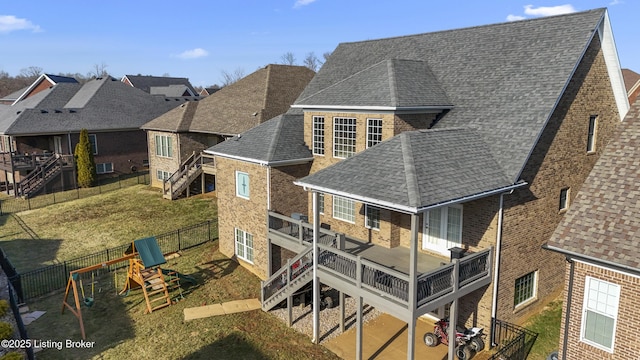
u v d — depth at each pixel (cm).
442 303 1334
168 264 2281
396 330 1647
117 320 1762
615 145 1291
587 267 1133
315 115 2059
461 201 1269
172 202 3347
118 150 4384
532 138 1480
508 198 1473
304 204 2142
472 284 1418
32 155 3759
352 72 2367
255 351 1529
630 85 4522
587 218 1174
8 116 4212
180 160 3641
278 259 2066
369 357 1484
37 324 1742
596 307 1134
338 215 1995
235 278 2119
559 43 1731
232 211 2280
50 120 4031
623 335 1087
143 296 1956
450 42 2161
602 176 1243
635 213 1120
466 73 1922
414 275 1234
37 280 2128
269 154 2005
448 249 1545
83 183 3906
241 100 3497
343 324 1641
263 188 2036
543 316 1680
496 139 1566
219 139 3731
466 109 1766
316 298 1567
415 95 1781
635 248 1052
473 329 1483
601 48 1786
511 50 1872
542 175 1602
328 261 1522
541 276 1695
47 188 3759
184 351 1536
